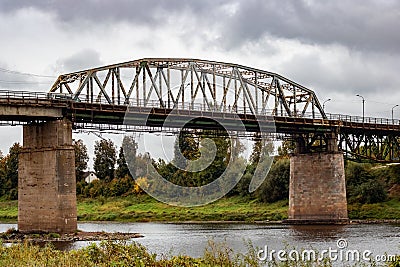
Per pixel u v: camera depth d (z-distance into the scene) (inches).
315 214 4256.9
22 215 3184.1
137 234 3184.1
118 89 3464.6
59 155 3095.5
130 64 3518.7
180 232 3444.9
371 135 4655.5
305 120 4170.8
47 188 3112.7
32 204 3157.0
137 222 4731.8
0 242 1541.6
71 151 3137.3
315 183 4303.6
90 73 3400.6
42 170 3142.2
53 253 1304.1
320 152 4308.6
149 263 1149.1
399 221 4222.4
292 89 4328.3
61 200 3068.4
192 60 3757.4
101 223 4638.3
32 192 3161.9
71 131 3161.9
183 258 1162.0
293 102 4340.6
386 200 4736.7
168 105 3474.4
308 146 4394.7
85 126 3245.6
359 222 4252.0
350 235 3068.4
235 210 4906.5
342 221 4153.5
